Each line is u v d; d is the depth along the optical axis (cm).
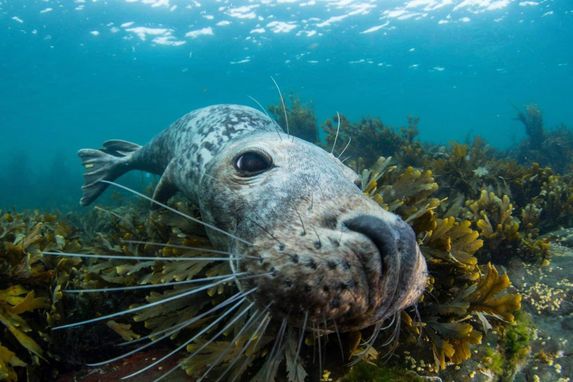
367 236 26
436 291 46
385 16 424
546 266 61
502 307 42
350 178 43
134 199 134
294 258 27
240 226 36
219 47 488
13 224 60
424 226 47
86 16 398
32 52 508
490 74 789
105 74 625
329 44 493
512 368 43
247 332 38
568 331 48
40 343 45
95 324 48
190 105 921
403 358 41
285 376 38
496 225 67
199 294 46
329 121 142
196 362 39
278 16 402
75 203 241
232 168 40
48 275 48
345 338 39
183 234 50
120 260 53
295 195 32
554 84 962
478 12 434
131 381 40
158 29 428
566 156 208
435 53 583
